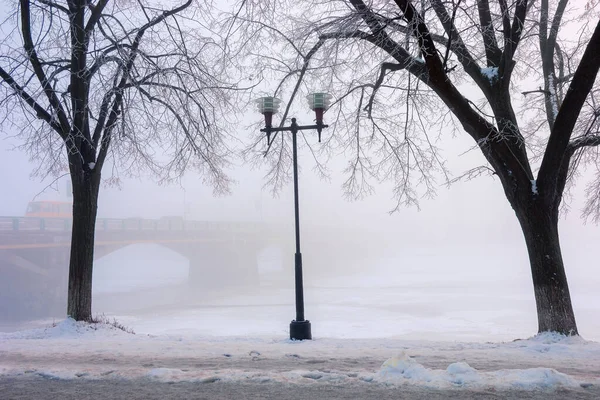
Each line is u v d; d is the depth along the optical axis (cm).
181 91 1290
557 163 935
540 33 1165
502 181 992
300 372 515
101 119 1202
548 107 1180
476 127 964
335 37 1055
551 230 952
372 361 665
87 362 672
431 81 965
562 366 632
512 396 417
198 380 487
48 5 1142
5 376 535
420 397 415
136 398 429
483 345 879
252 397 424
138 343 898
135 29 1198
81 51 1106
